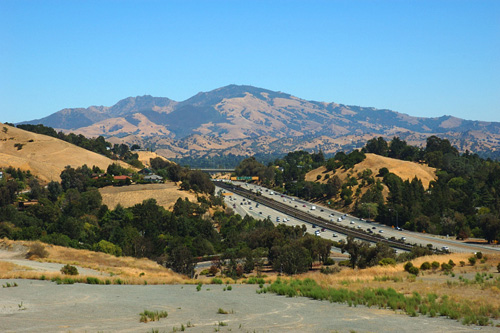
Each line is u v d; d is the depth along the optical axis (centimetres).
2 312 3322
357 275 6188
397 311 3466
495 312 3347
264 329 2864
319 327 2928
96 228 19275
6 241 10744
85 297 4003
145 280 5359
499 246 17188
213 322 3064
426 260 8144
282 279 5394
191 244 16912
